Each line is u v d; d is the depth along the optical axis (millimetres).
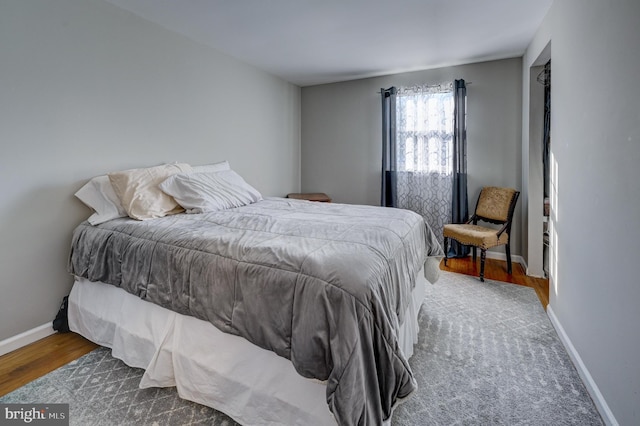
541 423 1390
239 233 1673
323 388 1189
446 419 1407
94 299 1990
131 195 2127
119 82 2418
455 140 3658
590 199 1609
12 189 1907
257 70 3828
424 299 2648
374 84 4188
